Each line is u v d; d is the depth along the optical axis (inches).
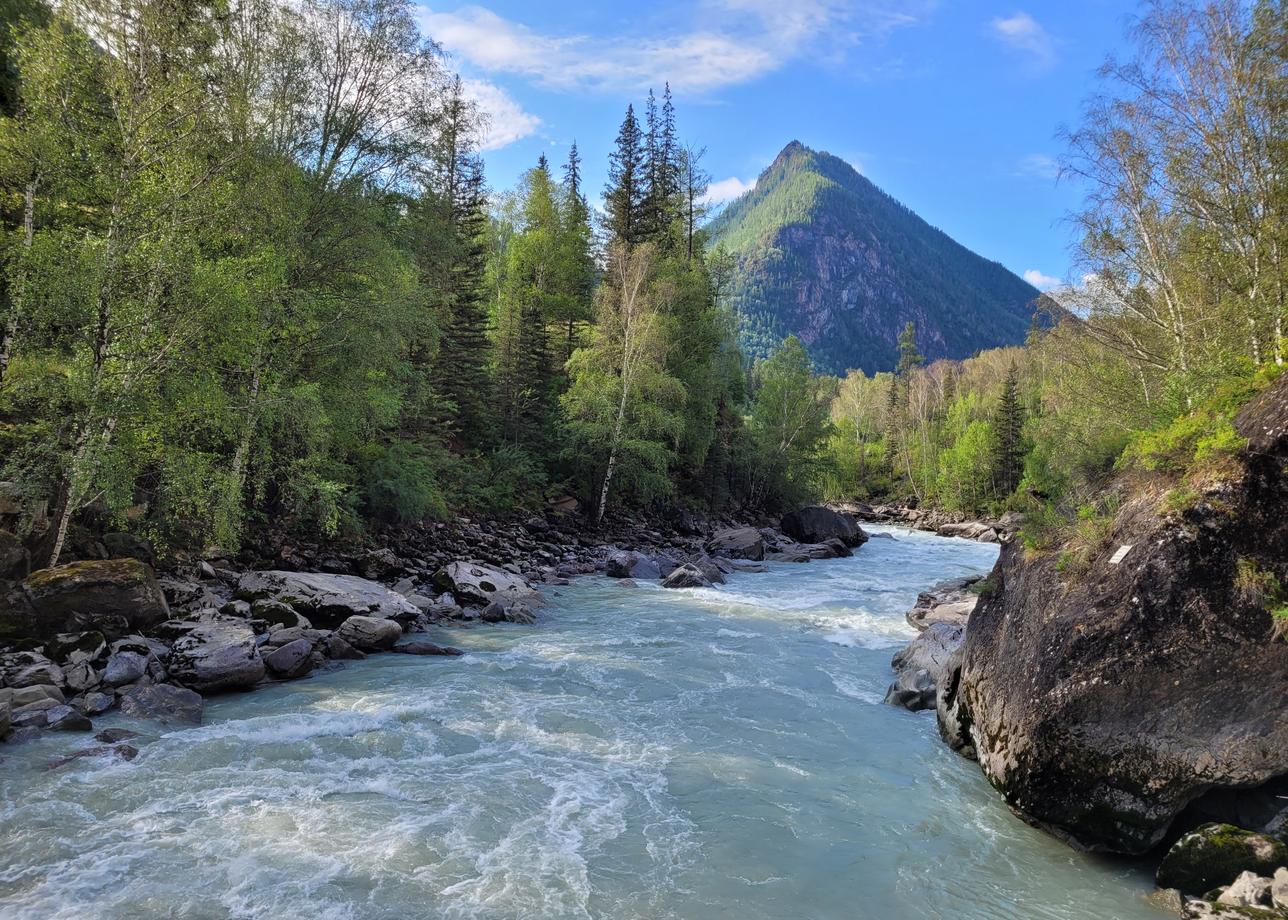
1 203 578.2
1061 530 425.7
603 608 829.2
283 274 695.1
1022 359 3646.7
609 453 1464.1
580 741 425.4
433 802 337.1
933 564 1400.1
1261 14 644.7
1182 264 764.0
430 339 1040.8
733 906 267.1
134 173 547.8
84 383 501.7
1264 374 369.4
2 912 236.8
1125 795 303.9
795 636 712.4
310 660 533.0
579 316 1957.4
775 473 2230.6
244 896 254.2
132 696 425.4
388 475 959.6
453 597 784.3
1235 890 258.2
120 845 284.0
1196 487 336.2
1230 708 291.3
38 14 727.7
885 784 382.3
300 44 827.4
